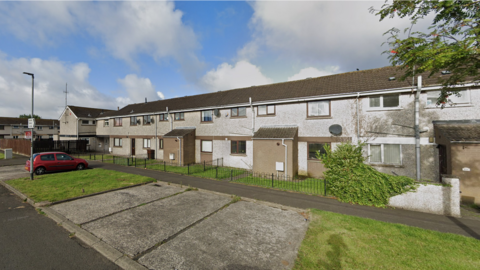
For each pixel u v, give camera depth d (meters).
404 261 4.13
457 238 5.03
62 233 5.58
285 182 11.23
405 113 10.82
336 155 8.55
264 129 14.56
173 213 6.86
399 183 7.32
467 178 8.08
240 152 16.28
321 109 13.09
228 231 5.59
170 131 19.59
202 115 18.59
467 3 5.07
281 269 4.00
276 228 5.76
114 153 26.77
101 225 5.94
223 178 12.28
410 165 10.65
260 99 15.35
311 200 8.16
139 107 26.41
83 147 29.52
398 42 6.07
